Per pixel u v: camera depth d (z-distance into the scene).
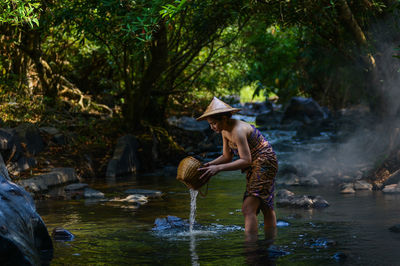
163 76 12.59
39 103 10.98
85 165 9.40
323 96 20.12
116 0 6.55
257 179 4.49
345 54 8.60
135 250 3.89
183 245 4.04
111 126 11.87
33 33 10.71
